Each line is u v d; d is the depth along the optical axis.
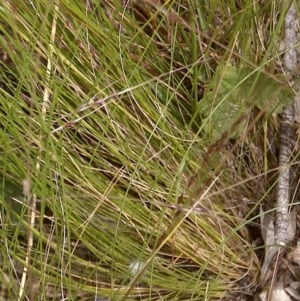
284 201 1.04
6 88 1.04
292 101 1.01
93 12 0.97
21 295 1.01
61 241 1.02
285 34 1.02
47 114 1.01
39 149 0.97
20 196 1.03
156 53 1.02
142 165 1.01
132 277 1.04
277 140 1.06
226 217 1.06
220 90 1.00
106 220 1.04
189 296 1.07
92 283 1.06
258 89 0.98
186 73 1.00
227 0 1.02
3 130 0.99
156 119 1.01
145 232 1.02
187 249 1.04
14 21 0.93
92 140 1.01
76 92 0.99
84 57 0.99
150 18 0.98
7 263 1.00
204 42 1.03
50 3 0.94
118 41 0.99
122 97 1.00
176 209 0.98
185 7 1.02
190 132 1.03
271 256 1.06
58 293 1.06
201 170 0.99
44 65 0.99
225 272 1.06
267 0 1.01
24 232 1.04
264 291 1.06
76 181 1.01
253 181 1.07
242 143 1.03
